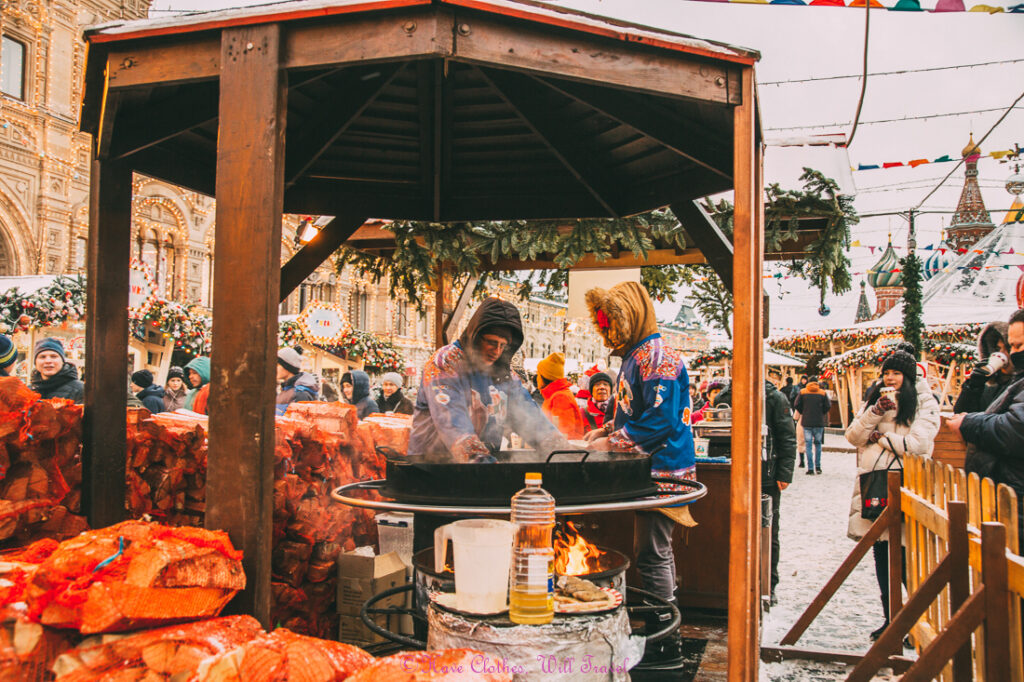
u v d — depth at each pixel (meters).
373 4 1.63
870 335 16.39
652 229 4.59
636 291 3.24
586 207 3.55
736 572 1.86
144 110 2.27
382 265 5.82
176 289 24.66
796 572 5.28
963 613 2.04
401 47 1.65
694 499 2.20
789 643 3.51
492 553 1.88
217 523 1.67
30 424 2.08
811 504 8.52
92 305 2.33
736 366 1.87
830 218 4.57
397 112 3.17
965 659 2.40
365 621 2.22
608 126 3.09
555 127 3.12
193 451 2.67
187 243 24.73
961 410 3.75
